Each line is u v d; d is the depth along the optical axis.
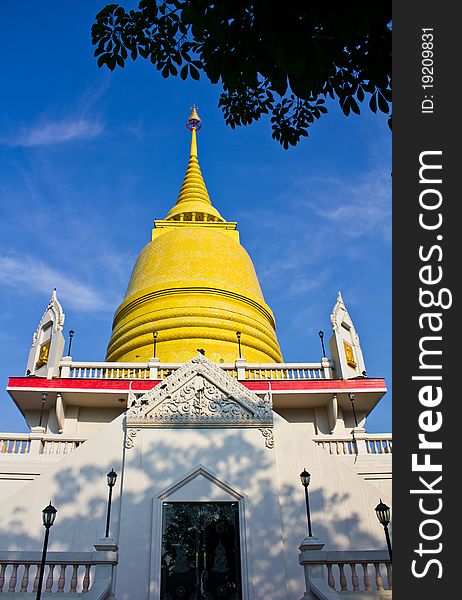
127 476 18.19
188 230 41.53
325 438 23.20
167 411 19.50
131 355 34.06
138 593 16.19
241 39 8.30
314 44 7.36
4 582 13.09
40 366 30.86
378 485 20.98
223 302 36.38
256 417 19.53
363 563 13.40
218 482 18.17
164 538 17.20
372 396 28.77
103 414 28.70
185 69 10.17
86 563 13.40
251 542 17.23
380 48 9.20
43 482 18.16
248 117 11.69
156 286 37.00
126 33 9.99
